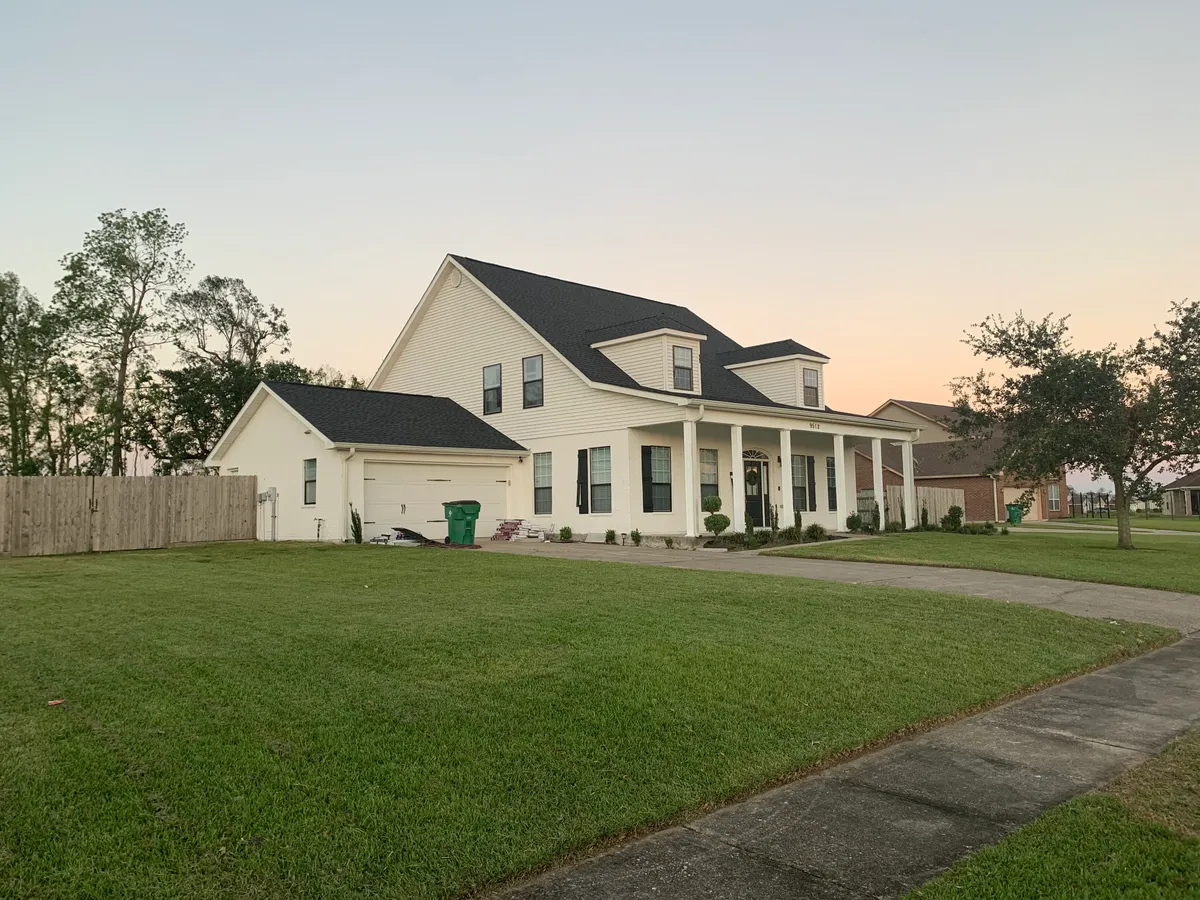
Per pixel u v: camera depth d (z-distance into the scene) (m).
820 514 27.73
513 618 8.71
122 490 19.78
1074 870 3.98
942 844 4.35
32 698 5.84
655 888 3.85
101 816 4.13
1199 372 19.72
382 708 5.79
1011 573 15.34
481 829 4.24
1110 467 21.12
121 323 34.78
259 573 12.72
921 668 7.66
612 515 21.52
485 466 23.22
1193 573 15.92
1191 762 5.60
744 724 5.93
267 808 4.29
